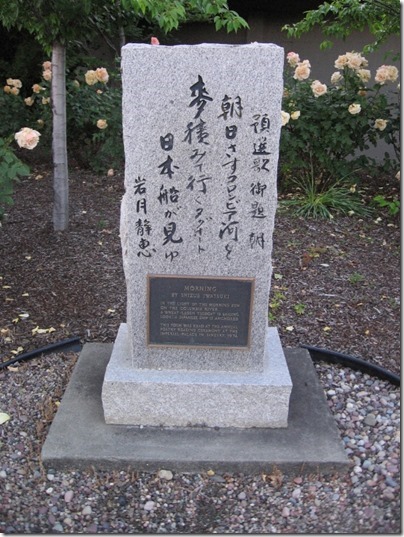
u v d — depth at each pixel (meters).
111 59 8.11
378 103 5.75
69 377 3.09
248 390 2.57
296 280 4.17
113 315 3.67
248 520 2.28
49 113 6.68
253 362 2.65
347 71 5.84
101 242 4.75
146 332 2.61
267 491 2.41
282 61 2.23
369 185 6.46
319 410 2.77
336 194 5.71
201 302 2.56
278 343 2.91
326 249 4.71
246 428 2.65
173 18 3.63
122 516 2.30
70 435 2.57
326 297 3.95
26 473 2.47
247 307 2.56
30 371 3.15
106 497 2.38
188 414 2.63
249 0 7.56
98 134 6.40
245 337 2.61
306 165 5.88
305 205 5.52
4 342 3.40
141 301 2.58
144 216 2.45
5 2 4.02
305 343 3.41
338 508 2.31
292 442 2.56
